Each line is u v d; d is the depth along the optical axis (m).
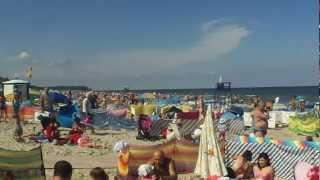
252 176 10.76
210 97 48.41
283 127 29.75
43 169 9.73
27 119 26.33
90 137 21.14
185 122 20.27
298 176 10.66
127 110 29.89
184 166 13.02
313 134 24.28
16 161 9.49
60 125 23.98
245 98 57.94
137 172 11.70
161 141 20.83
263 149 13.07
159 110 31.16
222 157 12.08
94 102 32.34
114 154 17.09
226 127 20.47
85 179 12.86
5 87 37.56
